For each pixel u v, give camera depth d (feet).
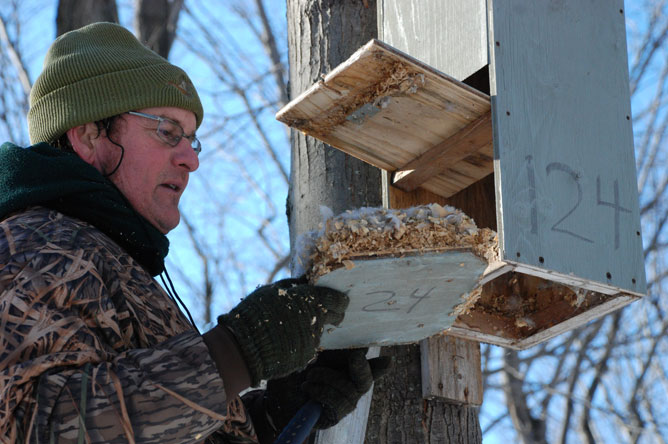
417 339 9.81
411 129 10.23
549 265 9.33
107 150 7.99
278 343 6.93
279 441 8.26
